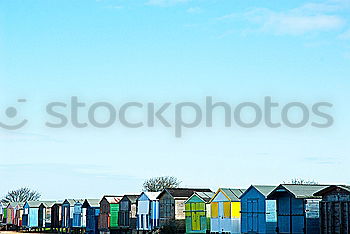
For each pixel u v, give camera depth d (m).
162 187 126.88
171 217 76.56
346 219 46.84
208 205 69.69
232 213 64.44
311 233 52.62
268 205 57.19
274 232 56.16
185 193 78.06
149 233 79.12
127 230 84.56
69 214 102.31
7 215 130.50
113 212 87.00
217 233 66.31
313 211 53.12
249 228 59.72
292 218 54.34
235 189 67.56
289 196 54.94
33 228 116.56
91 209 93.19
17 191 177.50
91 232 92.12
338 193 48.09
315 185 56.34
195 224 70.88
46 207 114.69
